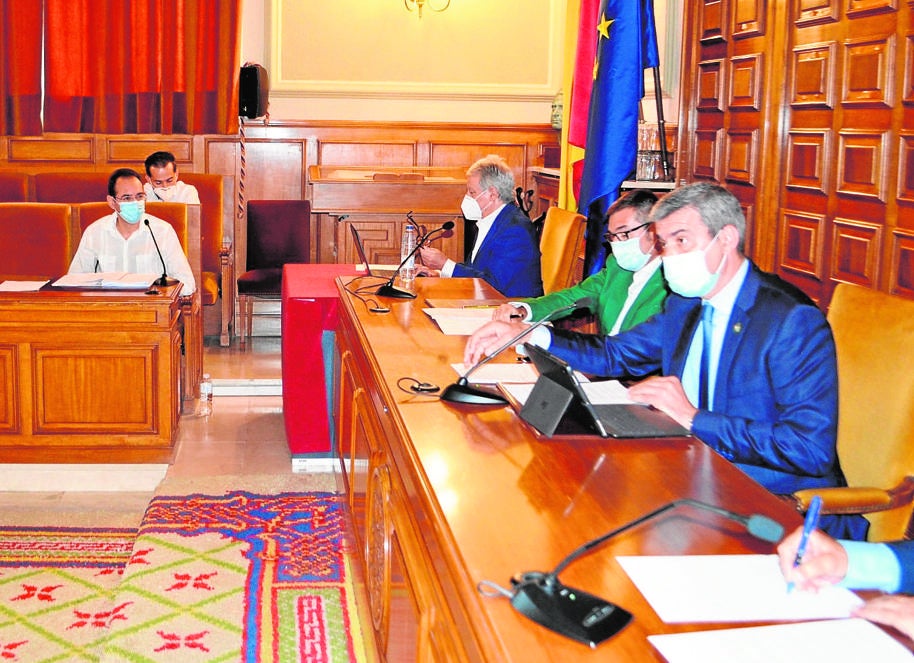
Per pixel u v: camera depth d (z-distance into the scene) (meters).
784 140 4.16
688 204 2.39
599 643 1.25
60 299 3.95
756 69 4.28
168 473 4.25
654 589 1.41
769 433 2.26
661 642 1.26
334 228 7.13
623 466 1.93
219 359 6.02
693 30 4.85
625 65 4.44
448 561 1.49
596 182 4.49
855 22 3.67
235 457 4.48
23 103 7.20
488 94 7.86
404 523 1.91
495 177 4.48
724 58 4.58
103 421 4.07
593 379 2.99
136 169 7.36
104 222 4.71
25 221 5.14
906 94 3.38
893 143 3.47
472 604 1.35
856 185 3.68
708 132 4.74
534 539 1.57
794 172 4.10
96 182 6.53
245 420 5.04
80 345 4.00
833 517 2.31
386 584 2.16
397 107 7.80
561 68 7.86
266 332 6.82
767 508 1.73
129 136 7.33
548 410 2.12
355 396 2.99
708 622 1.33
